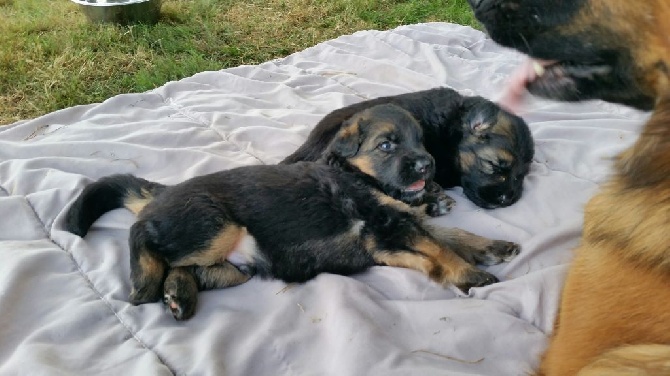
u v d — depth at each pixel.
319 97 0.97
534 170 0.79
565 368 0.44
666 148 0.39
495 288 0.59
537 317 0.56
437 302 0.58
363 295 0.58
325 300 0.58
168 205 0.60
